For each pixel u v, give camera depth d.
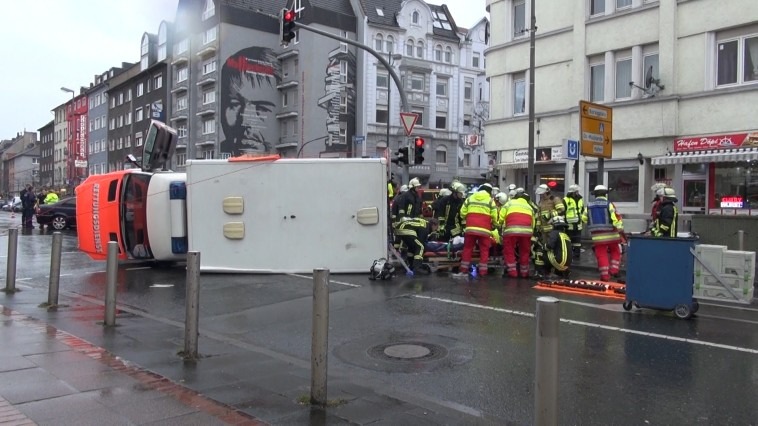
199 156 52.84
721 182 17.05
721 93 16.88
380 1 52.50
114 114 72.56
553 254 11.34
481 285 10.54
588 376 5.38
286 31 16.08
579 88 20.41
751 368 5.62
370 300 9.10
